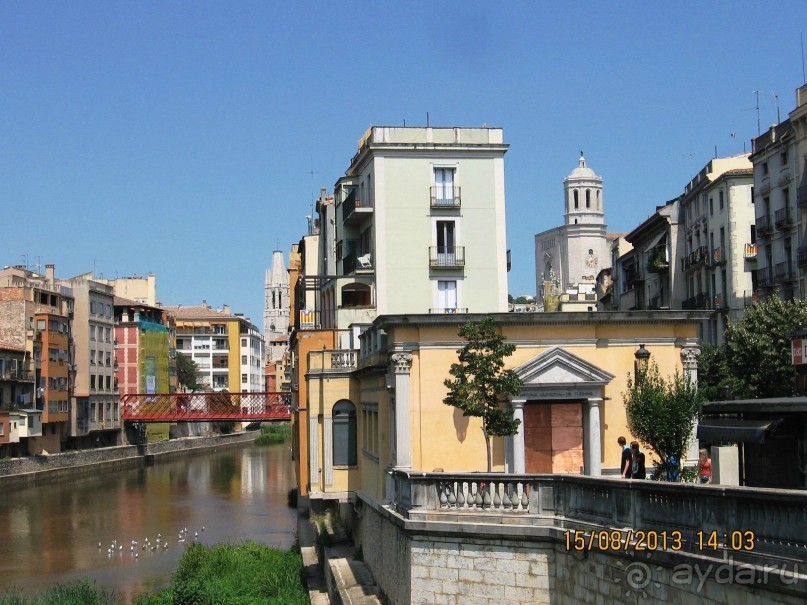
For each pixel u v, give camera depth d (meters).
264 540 55.19
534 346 34.16
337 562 35.47
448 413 33.69
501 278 61.22
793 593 12.91
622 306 104.94
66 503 75.88
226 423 171.12
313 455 45.38
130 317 141.50
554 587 18.72
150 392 143.50
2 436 95.00
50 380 107.50
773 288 66.00
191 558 43.56
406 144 60.84
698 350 34.81
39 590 43.59
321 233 77.38
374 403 38.41
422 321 33.62
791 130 63.50
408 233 60.88
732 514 14.22
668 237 87.56
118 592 43.06
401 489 23.48
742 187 74.00
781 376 53.34
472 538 19.64
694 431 32.56
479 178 61.53
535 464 34.22
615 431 34.19
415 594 20.34
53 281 117.31
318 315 70.00
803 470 18.80
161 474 103.44
